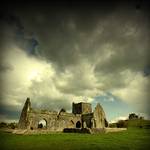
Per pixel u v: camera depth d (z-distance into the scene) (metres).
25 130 44.66
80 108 75.56
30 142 27.14
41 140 29.86
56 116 61.75
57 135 40.62
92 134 43.62
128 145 24.38
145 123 73.50
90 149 21.28
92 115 65.75
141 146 23.61
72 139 31.52
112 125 74.00
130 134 43.00
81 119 69.12
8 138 32.47
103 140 30.06
